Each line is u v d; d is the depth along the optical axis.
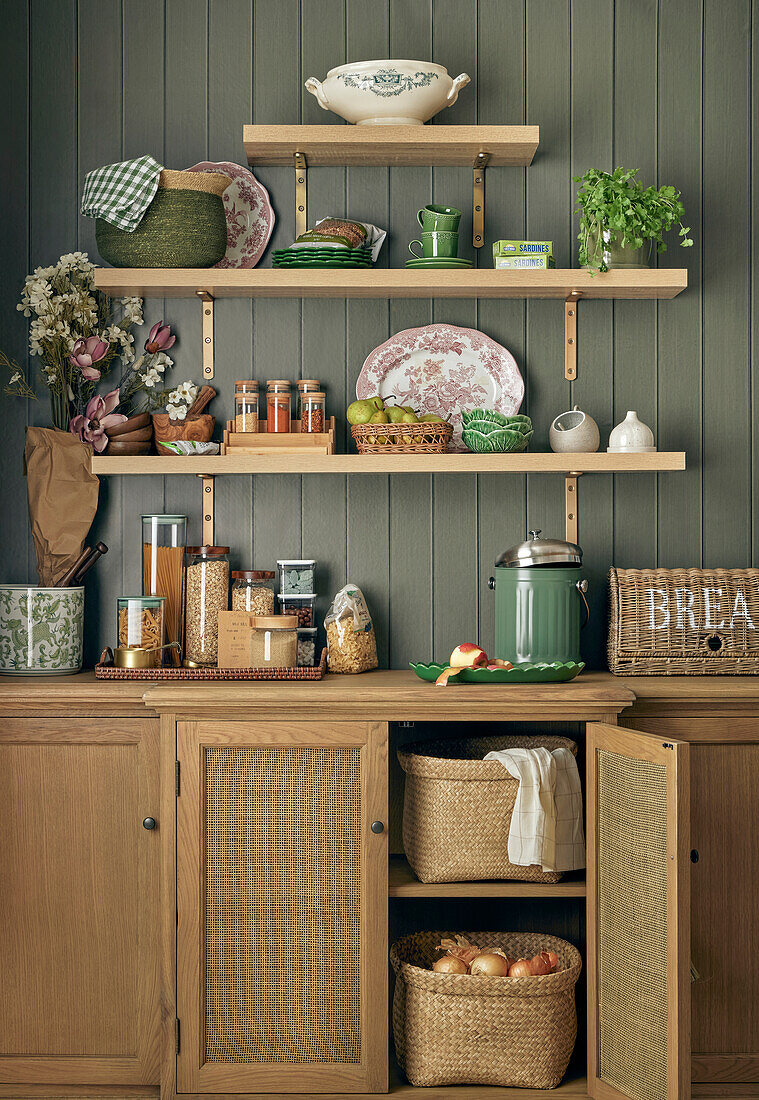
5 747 2.19
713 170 2.61
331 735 2.12
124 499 2.60
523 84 2.60
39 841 2.18
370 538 2.60
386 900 2.13
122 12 2.59
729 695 2.20
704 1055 2.22
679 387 2.62
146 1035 2.17
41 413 2.60
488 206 2.60
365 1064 2.12
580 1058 2.30
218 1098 2.12
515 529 2.61
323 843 2.14
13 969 2.19
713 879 2.22
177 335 2.61
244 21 2.59
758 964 2.22
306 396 2.46
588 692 2.14
